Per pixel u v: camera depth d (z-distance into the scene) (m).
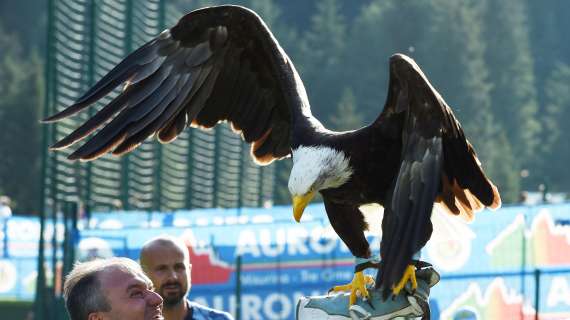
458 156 7.20
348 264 13.73
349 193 7.54
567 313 12.50
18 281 18.30
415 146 6.92
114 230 14.42
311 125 7.66
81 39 17.17
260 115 8.62
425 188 6.74
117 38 18.25
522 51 57.09
